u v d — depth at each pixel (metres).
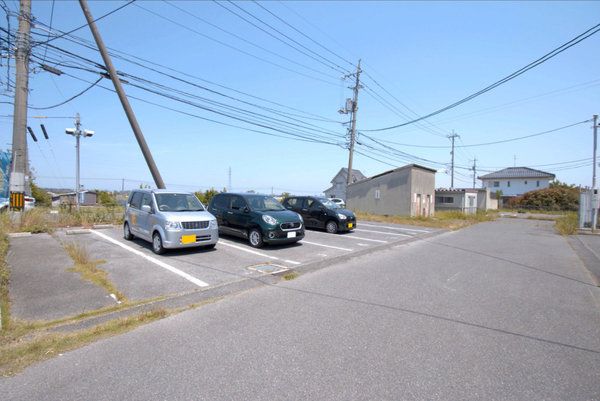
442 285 6.06
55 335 3.73
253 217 9.23
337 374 3.02
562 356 3.44
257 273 6.53
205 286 5.64
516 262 8.36
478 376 3.02
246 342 3.63
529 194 46.00
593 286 6.22
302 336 3.80
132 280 5.85
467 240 12.50
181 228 7.66
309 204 13.66
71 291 5.16
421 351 3.48
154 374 3.00
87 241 9.12
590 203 16.28
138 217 8.84
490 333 3.98
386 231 14.20
